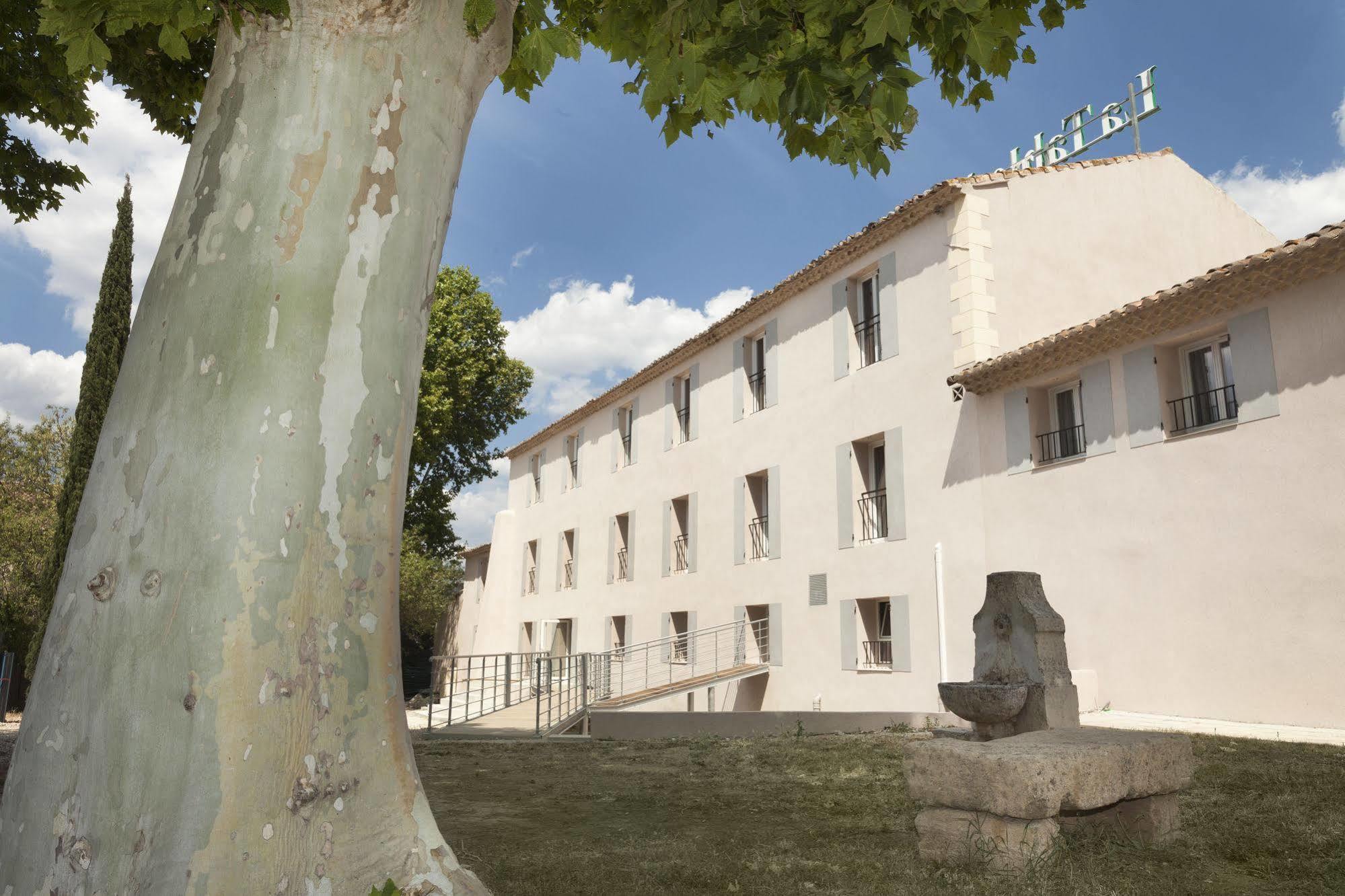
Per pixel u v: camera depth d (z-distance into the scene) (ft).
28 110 22.59
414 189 9.14
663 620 69.77
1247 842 13.70
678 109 17.01
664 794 20.66
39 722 7.42
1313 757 21.47
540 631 93.81
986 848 12.70
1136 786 13.42
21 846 7.14
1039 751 12.87
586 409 86.74
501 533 104.83
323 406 8.16
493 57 10.32
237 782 7.14
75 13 9.84
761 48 13.30
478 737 41.34
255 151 8.52
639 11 15.16
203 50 21.24
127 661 7.29
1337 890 11.18
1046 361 39.63
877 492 50.90
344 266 8.50
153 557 7.50
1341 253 29.12
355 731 7.88
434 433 99.96
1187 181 51.80
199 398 7.86
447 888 7.93
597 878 12.58
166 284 8.39
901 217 48.24
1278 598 30.71
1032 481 40.40
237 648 7.37
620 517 80.74
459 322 103.19
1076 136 59.62
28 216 24.61
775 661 56.03
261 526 7.66
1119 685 35.70
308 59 8.76
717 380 66.59
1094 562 37.24
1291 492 30.68
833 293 54.75
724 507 63.77
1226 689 31.96
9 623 72.43
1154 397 35.63
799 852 14.25
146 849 6.92
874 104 13.00
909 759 14.11
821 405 54.60
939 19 13.51
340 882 7.47
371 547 8.31
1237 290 32.19
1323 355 30.12
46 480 82.89
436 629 122.93
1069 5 15.87
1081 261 47.21
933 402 46.14
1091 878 11.91
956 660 42.93
